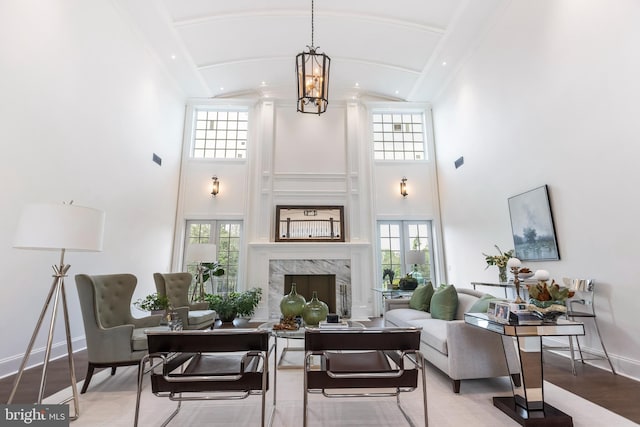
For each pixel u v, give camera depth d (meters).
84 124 3.91
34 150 3.21
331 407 2.36
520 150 4.35
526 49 4.21
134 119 5.04
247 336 1.87
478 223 5.46
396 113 7.55
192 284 6.46
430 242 6.96
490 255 5.12
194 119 7.25
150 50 5.47
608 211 3.08
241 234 6.72
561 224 3.64
